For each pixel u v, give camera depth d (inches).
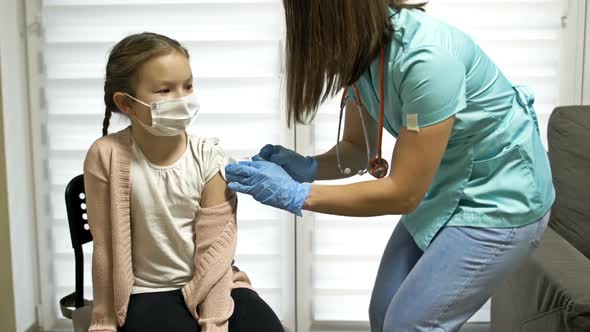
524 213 63.2
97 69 102.0
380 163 65.0
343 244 105.9
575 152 90.0
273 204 60.6
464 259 62.9
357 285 106.9
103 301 64.0
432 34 58.6
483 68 62.0
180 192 64.0
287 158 71.1
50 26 101.3
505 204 63.1
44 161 105.4
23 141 104.0
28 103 104.0
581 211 88.7
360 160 74.3
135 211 63.9
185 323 61.9
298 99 60.4
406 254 71.1
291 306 107.1
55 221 106.7
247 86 101.5
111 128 102.8
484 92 61.7
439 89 56.4
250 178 60.6
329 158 74.4
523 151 63.7
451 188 64.3
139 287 65.0
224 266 63.4
